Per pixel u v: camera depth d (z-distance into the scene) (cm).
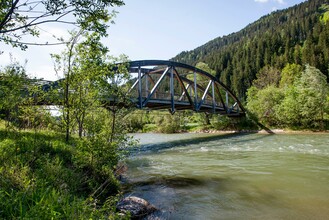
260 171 1112
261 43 11262
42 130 1097
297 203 675
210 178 1000
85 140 698
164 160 1517
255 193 778
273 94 4269
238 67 11006
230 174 1070
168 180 972
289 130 3841
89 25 413
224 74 11200
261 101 4334
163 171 1161
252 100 5103
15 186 383
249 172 1098
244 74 10231
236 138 3183
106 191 675
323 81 3675
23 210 293
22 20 370
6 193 320
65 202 354
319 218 565
